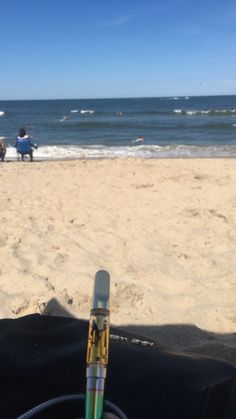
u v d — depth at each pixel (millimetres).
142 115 64312
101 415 1347
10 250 5328
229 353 3379
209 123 42969
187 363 1997
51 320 2400
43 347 2053
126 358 1973
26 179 10141
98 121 50062
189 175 10188
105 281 1425
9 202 7762
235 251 5461
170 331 3760
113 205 7555
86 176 10344
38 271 4812
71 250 5441
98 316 1337
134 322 3875
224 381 1888
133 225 6441
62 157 20328
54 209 7281
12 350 2020
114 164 12141
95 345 1328
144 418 1729
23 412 1755
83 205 7555
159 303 4219
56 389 1832
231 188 8758
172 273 4875
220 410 1750
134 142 27938
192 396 1794
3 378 1893
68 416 1630
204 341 3600
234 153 20719
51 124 45750
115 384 1833
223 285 4613
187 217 6801
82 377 1854
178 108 88438
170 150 22516
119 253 5398
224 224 6426
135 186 9078
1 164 13625
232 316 4023
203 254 5398
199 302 4262
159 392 1815
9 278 4605
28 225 6316
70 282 4582
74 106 113188
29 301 4156
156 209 7262
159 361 1983
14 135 33781
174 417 1733
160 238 5926
